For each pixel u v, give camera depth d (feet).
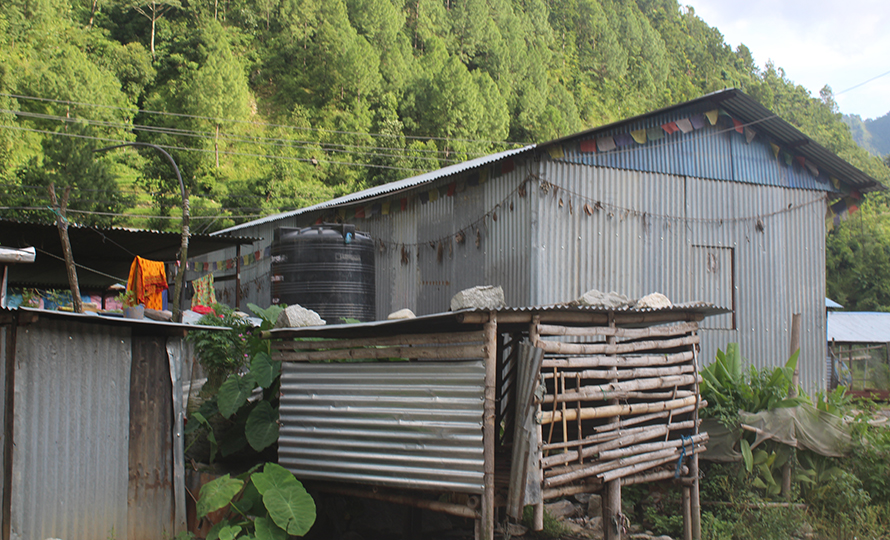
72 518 18.02
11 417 16.58
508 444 22.79
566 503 26.86
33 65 130.82
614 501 20.97
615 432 21.24
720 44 371.76
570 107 223.51
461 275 38.52
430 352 19.11
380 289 45.65
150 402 20.58
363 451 19.83
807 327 40.34
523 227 34.06
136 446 20.11
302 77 196.85
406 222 43.65
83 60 139.64
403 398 19.30
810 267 40.91
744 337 38.42
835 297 157.07
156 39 188.85
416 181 43.57
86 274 51.98
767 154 40.40
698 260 37.63
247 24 215.92
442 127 164.45
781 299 39.75
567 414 19.67
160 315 26.96
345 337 22.63
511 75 215.92
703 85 317.63
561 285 33.68
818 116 238.27
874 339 75.05
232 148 151.74
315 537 22.53
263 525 18.16
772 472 28.37
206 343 25.29
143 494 20.06
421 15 228.43
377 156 152.97
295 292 37.04
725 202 38.65
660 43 323.98
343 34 202.59
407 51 214.90
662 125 36.68
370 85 187.21
